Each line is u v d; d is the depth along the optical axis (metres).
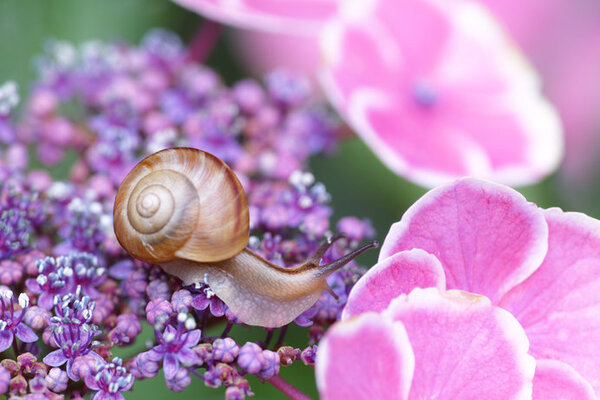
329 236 0.19
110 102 0.23
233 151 0.22
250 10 0.23
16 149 0.22
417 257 0.18
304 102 0.24
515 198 0.18
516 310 0.18
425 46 0.24
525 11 0.27
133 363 0.18
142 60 0.24
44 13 0.24
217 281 0.18
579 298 0.18
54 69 0.24
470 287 0.18
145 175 0.19
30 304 0.19
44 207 0.20
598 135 0.26
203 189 0.19
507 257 0.18
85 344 0.18
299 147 0.23
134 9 0.24
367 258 0.23
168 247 0.18
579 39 0.27
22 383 0.17
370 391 0.16
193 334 0.18
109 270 0.19
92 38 0.24
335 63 0.23
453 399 0.17
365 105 0.23
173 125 0.23
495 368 0.17
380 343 0.16
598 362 0.18
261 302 0.18
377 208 0.24
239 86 0.23
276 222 0.20
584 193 0.26
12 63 0.24
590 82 0.27
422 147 0.23
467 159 0.23
